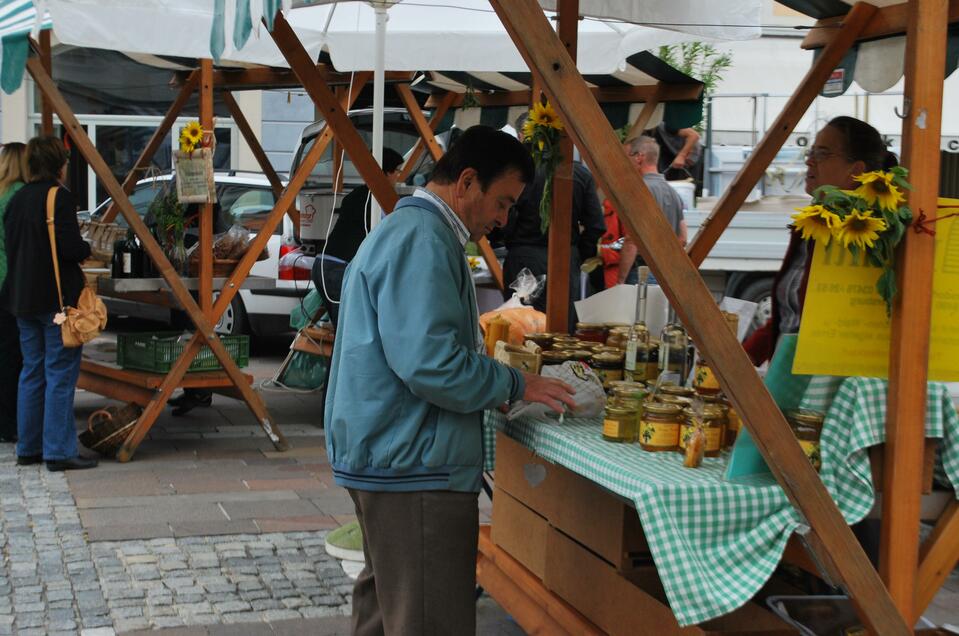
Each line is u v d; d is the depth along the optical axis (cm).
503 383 301
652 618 306
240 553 511
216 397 910
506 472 409
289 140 1538
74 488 612
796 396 275
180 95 862
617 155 242
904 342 257
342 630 424
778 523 259
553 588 367
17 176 643
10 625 416
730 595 255
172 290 677
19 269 629
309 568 493
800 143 1082
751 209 1094
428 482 296
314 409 866
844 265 259
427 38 721
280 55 705
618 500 324
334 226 739
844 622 301
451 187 305
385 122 1069
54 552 503
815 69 446
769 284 1083
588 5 486
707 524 260
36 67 640
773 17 1021
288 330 1064
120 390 719
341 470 303
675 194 829
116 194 658
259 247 706
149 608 439
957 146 945
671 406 302
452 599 300
